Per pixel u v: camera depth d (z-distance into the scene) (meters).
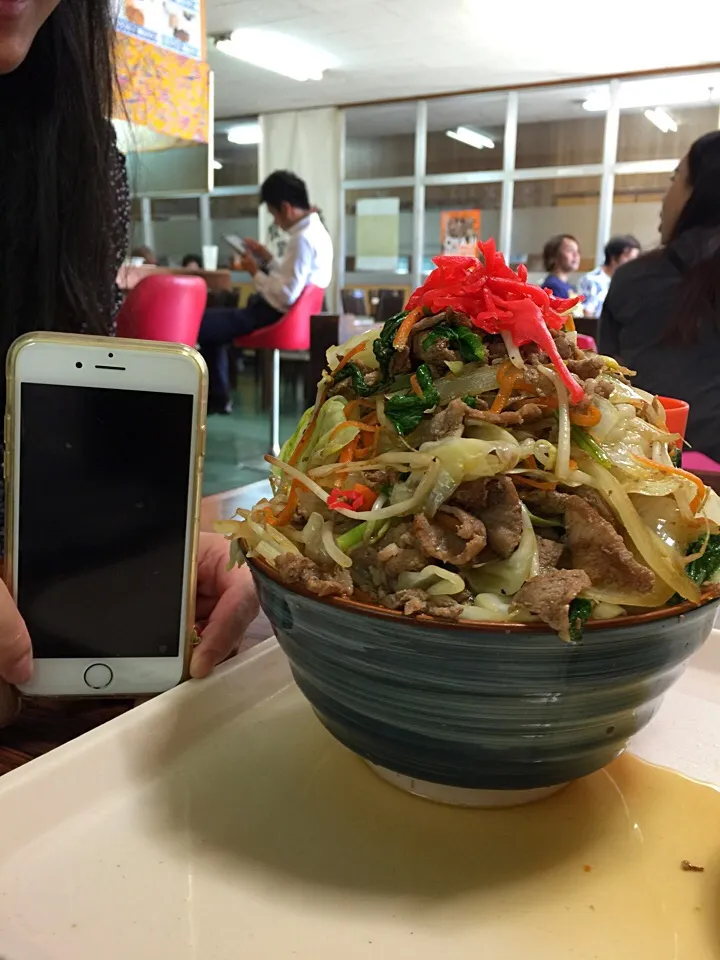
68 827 0.46
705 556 0.45
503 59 5.47
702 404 1.82
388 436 0.49
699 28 4.77
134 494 0.56
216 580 0.69
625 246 4.80
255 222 7.78
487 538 0.43
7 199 0.91
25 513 0.54
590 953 0.38
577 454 0.46
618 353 2.06
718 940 0.38
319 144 7.12
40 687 0.56
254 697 0.61
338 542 0.46
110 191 1.03
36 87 0.91
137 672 0.57
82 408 0.54
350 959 0.37
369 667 0.42
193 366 0.56
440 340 0.49
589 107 6.21
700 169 1.95
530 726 0.41
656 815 0.48
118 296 1.23
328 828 0.47
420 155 6.78
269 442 4.12
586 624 0.38
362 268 7.32
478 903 0.41
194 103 2.53
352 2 4.58
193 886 0.42
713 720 0.59
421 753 0.43
